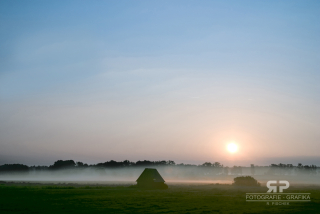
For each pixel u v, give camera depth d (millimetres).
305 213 42812
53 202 55156
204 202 57156
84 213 41375
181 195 75250
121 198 64688
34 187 104062
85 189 97500
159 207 48875
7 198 62656
